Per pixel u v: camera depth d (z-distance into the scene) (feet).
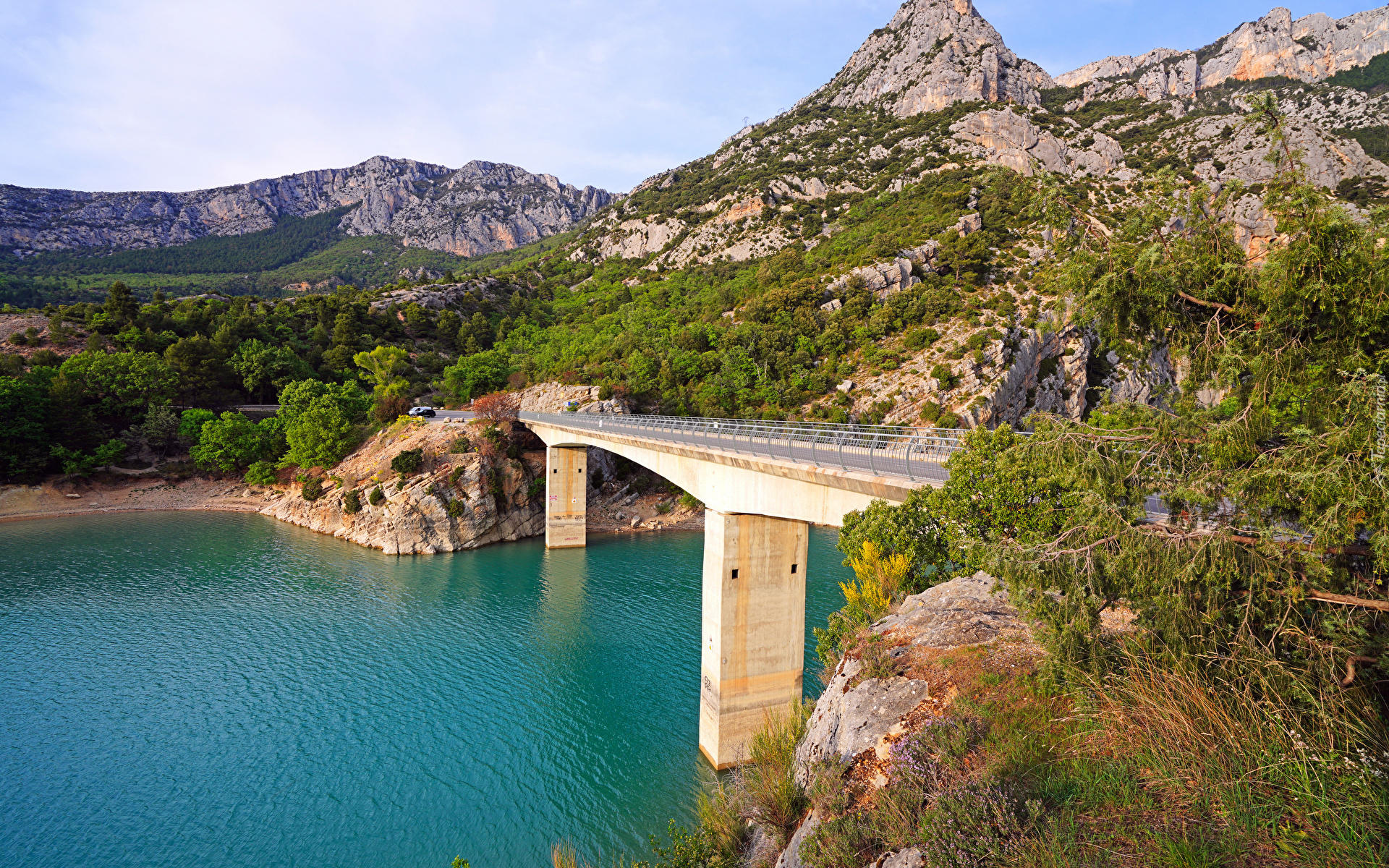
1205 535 31.48
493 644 136.67
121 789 88.33
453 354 455.63
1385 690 30.66
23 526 233.35
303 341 417.08
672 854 53.47
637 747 98.99
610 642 137.49
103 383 294.25
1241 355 31.01
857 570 85.56
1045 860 26.40
